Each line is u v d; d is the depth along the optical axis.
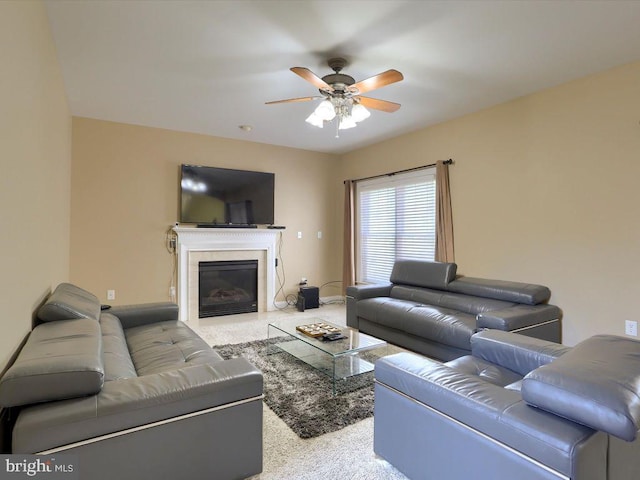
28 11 1.74
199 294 5.06
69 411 1.29
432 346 3.38
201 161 5.06
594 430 1.18
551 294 3.47
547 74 3.16
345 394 2.62
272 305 5.63
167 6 2.21
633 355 1.37
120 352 2.10
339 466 1.83
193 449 1.52
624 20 2.35
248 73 3.13
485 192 4.04
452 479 1.46
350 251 5.95
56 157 2.84
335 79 2.86
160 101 3.80
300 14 2.29
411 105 3.90
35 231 1.96
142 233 4.70
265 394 2.61
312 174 6.05
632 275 2.95
